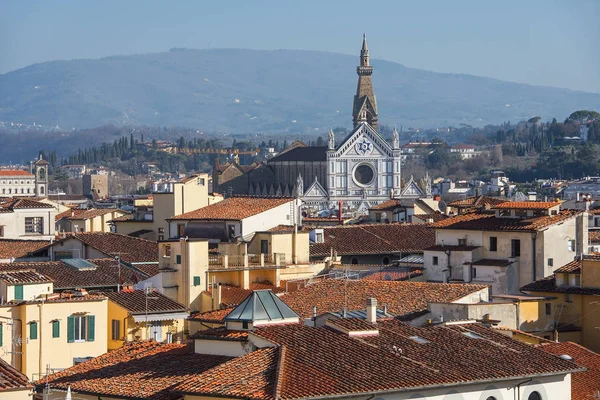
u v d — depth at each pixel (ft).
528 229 622.13
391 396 309.63
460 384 321.93
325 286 509.35
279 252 652.07
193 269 581.53
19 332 460.96
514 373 336.70
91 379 360.89
